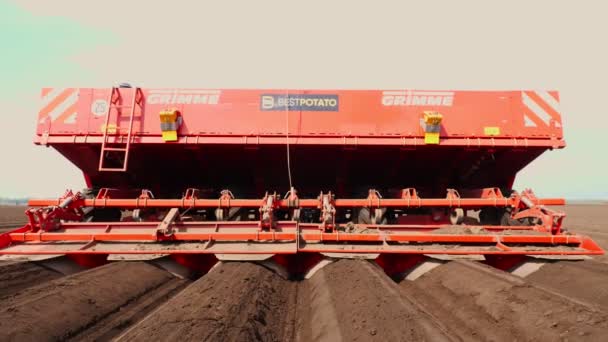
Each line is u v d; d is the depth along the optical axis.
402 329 3.39
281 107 7.36
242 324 3.69
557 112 7.38
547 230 6.38
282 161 7.82
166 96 7.34
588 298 4.86
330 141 7.25
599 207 54.62
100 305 4.49
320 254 6.23
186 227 6.38
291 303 5.13
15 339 3.35
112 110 7.21
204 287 4.71
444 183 8.34
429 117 6.97
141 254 5.91
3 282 4.93
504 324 3.92
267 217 6.15
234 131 7.27
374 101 7.40
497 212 7.86
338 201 6.83
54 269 5.89
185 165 7.97
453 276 5.38
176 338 3.26
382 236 6.06
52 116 7.22
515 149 7.34
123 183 8.38
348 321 3.75
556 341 3.33
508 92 7.43
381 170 8.14
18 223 21.50
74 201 6.79
